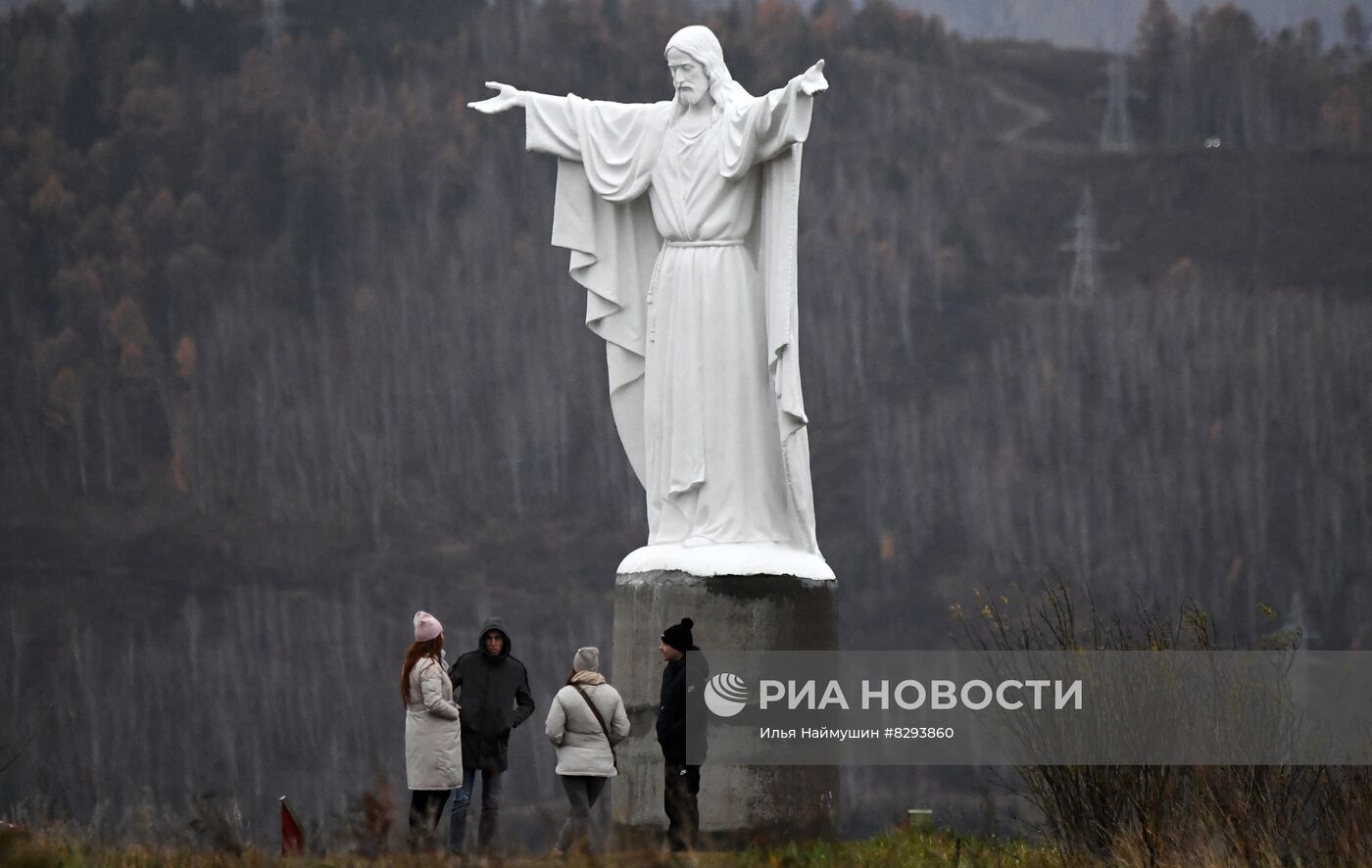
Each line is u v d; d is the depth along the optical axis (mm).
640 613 17750
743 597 17453
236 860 13352
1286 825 14648
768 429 18172
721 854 15023
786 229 17797
